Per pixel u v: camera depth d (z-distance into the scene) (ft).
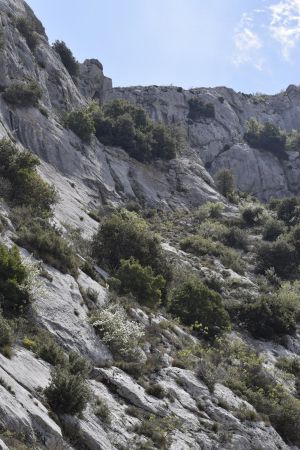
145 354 73.41
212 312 98.68
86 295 78.54
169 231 179.83
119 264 109.09
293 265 165.78
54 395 48.01
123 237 113.09
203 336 95.96
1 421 40.04
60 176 161.27
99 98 310.65
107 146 213.25
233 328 112.98
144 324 82.79
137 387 62.49
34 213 99.91
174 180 223.71
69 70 277.85
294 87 435.12
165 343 80.84
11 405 42.06
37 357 55.26
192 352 82.58
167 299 105.09
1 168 106.42
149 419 57.31
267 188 322.96
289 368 102.53
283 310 119.03
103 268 105.29
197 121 347.36
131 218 161.48
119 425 53.36
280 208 218.38
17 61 193.88
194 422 62.03
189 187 222.28
